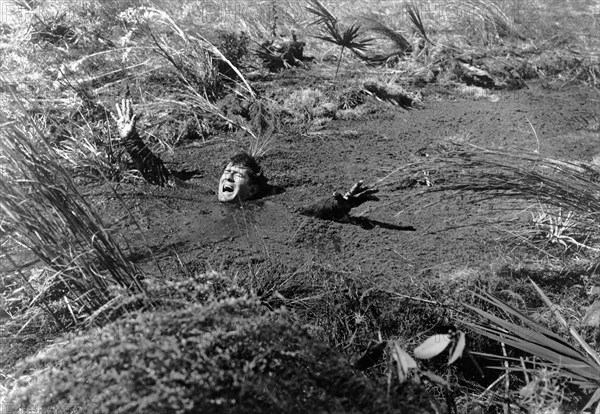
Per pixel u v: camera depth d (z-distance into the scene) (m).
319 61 8.33
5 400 3.50
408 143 6.48
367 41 8.61
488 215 5.32
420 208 5.38
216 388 3.06
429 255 4.79
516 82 8.52
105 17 8.47
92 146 5.79
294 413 3.15
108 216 5.03
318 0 9.72
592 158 6.35
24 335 4.12
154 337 3.17
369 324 4.26
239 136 6.46
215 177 5.75
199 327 3.26
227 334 3.19
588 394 3.86
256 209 5.24
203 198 5.41
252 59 7.97
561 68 9.04
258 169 5.48
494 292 4.48
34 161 4.04
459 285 4.49
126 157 5.71
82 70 7.22
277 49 8.07
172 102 6.66
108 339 3.16
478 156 5.90
